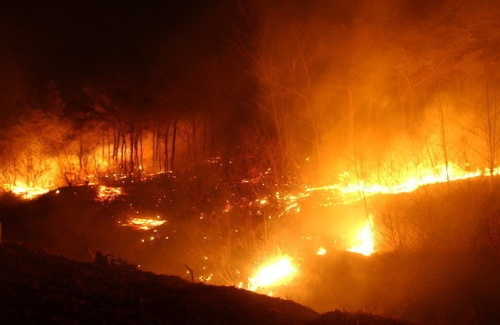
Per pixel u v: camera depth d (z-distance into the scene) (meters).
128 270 7.31
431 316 7.57
